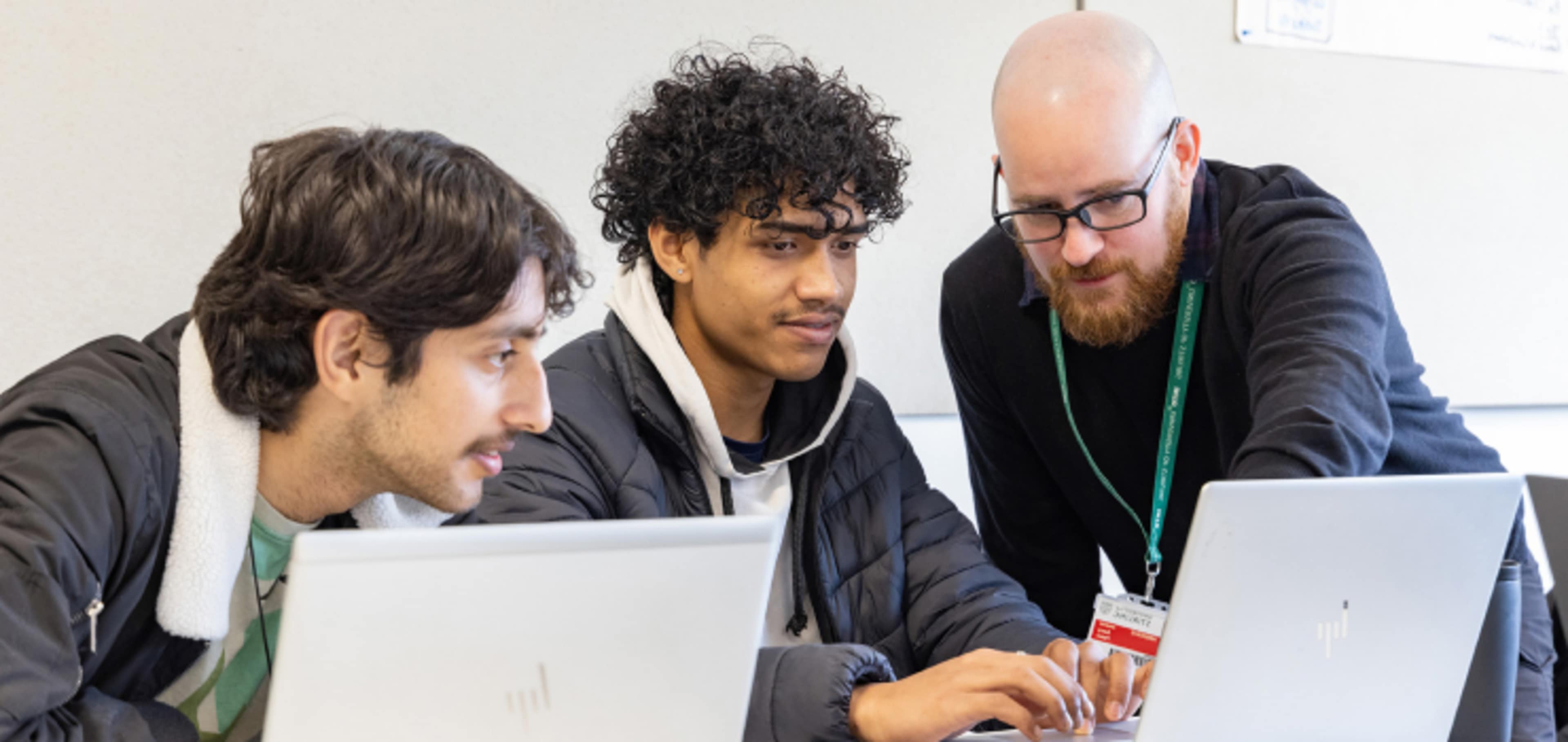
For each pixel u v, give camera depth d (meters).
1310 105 2.78
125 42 2.04
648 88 2.27
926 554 1.56
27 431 0.88
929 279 2.57
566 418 1.35
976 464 1.86
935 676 1.13
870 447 1.55
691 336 1.43
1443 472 1.49
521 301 0.94
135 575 0.91
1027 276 1.62
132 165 2.05
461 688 0.74
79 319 2.03
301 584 0.70
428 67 2.21
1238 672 0.94
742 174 1.28
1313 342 1.28
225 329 0.93
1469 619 1.01
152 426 0.92
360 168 0.91
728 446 1.45
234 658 1.05
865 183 1.33
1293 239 1.43
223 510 0.94
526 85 2.27
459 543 0.72
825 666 1.12
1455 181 2.90
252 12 2.10
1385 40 2.82
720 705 0.81
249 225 0.94
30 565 0.81
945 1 2.54
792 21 2.44
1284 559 0.92
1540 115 2.96
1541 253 2.98
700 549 0.78
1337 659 0.97
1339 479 0.93
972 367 1.77
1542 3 2.95
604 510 1.34
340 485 0.98
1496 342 2.95
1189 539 0.89
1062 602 1.87
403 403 0.93
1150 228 1.44
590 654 0.77
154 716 0.90
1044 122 1.40
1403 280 2.88
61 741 0.81
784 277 1.32
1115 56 1.42
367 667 0.72
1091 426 1.68
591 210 2.33
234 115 2.10
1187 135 1.50
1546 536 1.07
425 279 0.89
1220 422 1.57
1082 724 1.13
